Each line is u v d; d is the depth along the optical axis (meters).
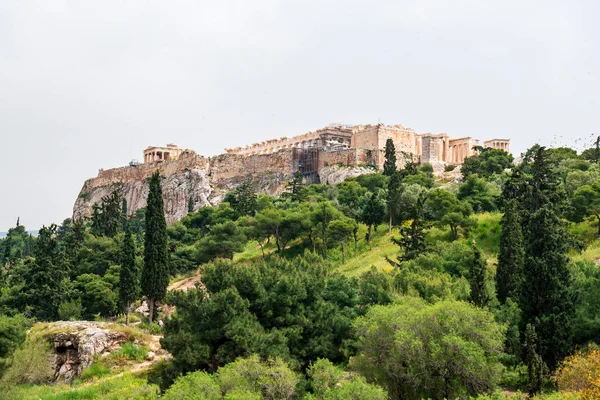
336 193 115.31
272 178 160.75
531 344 39.41
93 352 57.53
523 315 45.53
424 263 61.62
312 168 155.62
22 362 53.56
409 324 38.50
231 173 175.88
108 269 88.38
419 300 46.50
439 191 87.69
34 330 61.75
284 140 185.62
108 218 116.38
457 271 61.44
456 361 36.22
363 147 155.00
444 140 171.25
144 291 71.50
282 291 47.12
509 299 48.22
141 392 40.75
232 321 43.59
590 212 73.19
